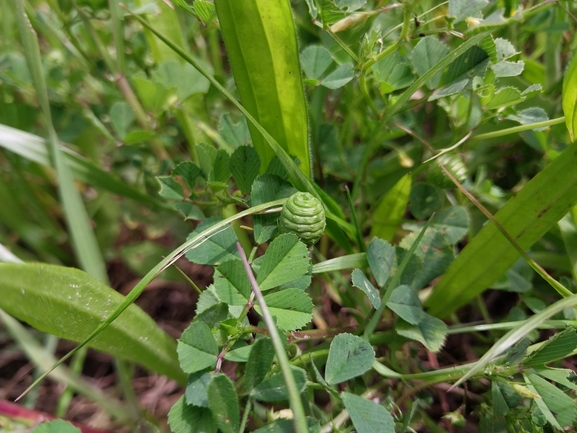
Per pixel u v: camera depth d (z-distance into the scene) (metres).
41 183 0.21
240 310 0.11
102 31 0.19
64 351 0.18
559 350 0.10
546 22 0.18
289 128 0.14
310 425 0.09
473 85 0.13
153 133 0.16
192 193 0.14
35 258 0.19
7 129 0.14
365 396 0.13
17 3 0.13
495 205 0.16
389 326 0.14
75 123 0.18
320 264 0.13
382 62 0.14
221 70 0.21
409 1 0.12
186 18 0.21
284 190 0.12
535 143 0.17
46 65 0.18
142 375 0.17
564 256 0.15
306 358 0.12
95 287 0.12
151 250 0.19
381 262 0.13
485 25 0.12
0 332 0.17
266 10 0.12
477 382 0.14
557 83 0.17
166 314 0.19
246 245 0.17
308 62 0.15
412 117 0.17
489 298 0.18
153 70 0.17
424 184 0.15
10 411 0.11
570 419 0.10
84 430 0.12
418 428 0.15
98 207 0.20
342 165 0.17
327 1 0.12
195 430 0.09
